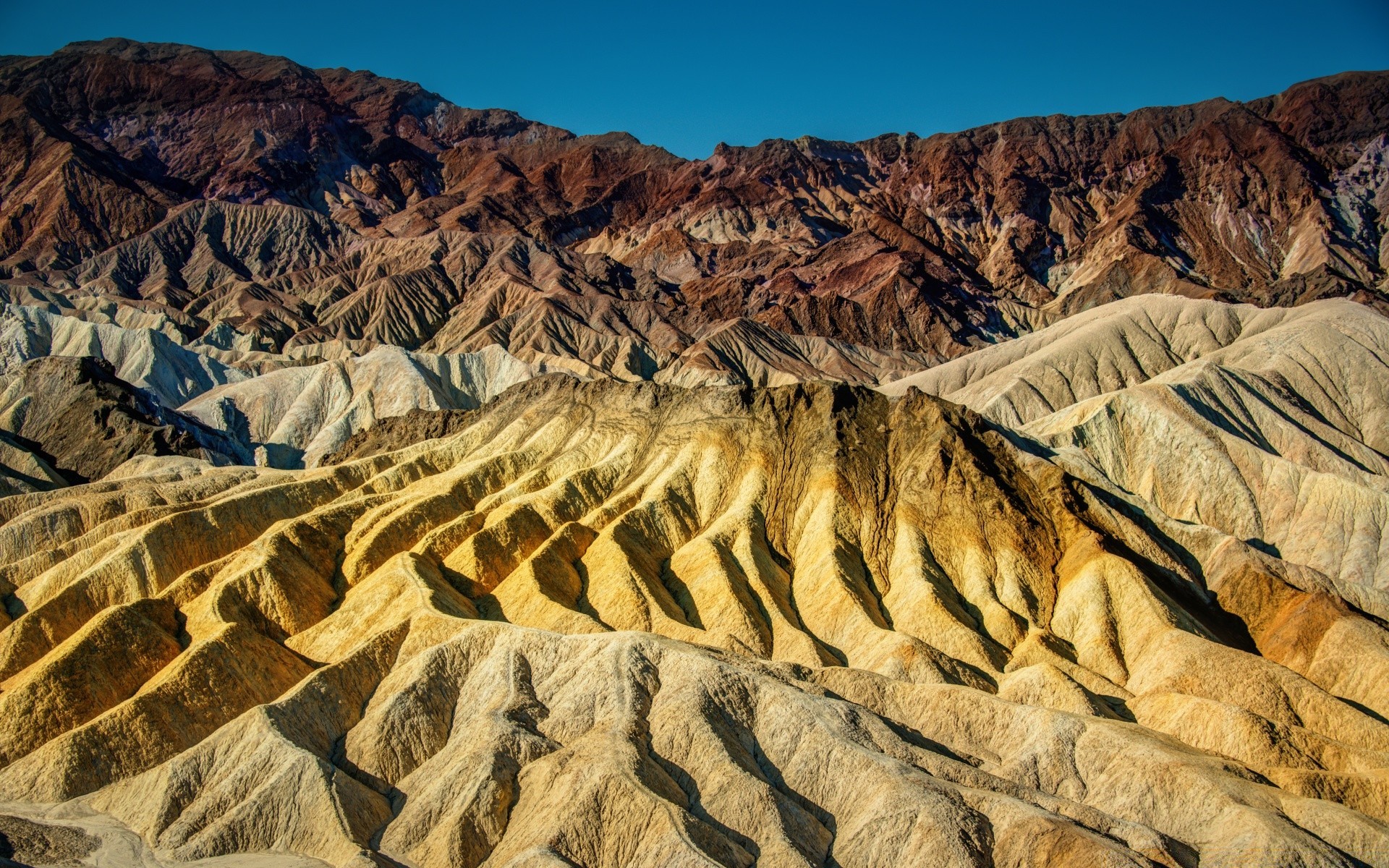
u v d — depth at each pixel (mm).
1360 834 66938
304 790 72312
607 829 67625
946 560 111375
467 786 72125
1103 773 74750
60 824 72812
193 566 115688
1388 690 90250
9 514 134000
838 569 107625
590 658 83375
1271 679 87938
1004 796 69188
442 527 116250
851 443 126375
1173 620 98625
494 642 86750
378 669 87750
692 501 122812
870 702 83625
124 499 133750
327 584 112062
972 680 90750
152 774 76250
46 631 102375
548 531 117625
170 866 68562
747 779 71125
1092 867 61969
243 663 90375
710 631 98500
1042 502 119000
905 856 65438
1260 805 69250
